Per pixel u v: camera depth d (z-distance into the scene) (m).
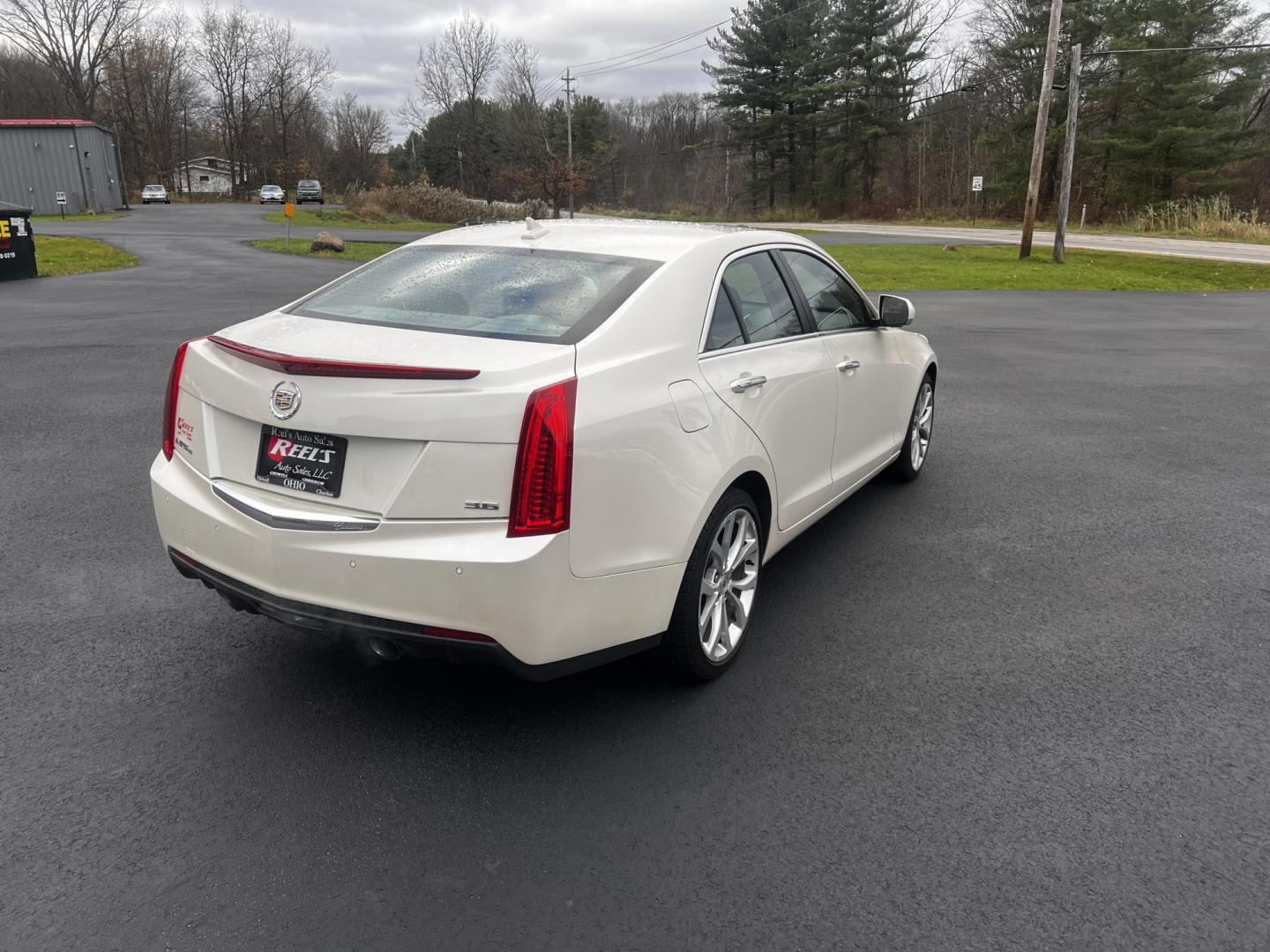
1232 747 3.25
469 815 2.78
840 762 3.10
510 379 2.75
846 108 68.38
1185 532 5.49
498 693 3.49
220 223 45.28
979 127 74.56
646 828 2.74
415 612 2.75
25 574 4.48
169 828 2.69
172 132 100.06
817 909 2.44
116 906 2.39
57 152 52.03
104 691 3.44
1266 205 57.41
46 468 6.19
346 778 2.95
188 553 3.21
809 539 5.25
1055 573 4.81
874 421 5.11
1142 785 3.01
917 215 69.75
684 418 3.20
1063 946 2.32
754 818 2.80
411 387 2.74
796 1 69.94
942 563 4.91
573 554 2.82
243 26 94.31
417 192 51.53
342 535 2.79
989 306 18.73
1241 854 2.69
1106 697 3.57
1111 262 29.61
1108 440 7.73
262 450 3.01
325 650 3.80
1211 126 52.66
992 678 3.71
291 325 3.30
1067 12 55.09
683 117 110.62
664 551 3.10
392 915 2.38
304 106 99.44
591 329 3.09
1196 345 13.48
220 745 3.11
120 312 14.09
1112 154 56.62
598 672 3.68
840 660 3.82
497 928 2.35
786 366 3.92
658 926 2.36
